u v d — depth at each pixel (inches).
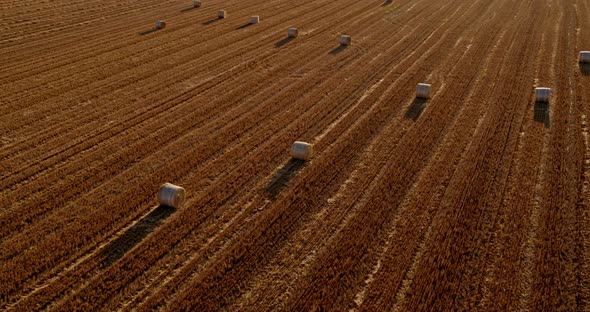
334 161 500.4
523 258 362.6
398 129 568.4
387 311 318.0
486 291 333.7
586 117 596.1
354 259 363.6
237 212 418.9
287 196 439.8
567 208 419.8
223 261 360.2
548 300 327.0
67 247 372.5
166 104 636.1
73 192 444.1
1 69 740.0
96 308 319.9
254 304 324.2
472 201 428.8
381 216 410.9
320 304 323.9
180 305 322.0
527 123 579.5
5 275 344.2
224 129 570.6
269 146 531.8
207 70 759.7
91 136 550.0
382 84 706.8
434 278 344.2
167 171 481.4
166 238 384.5
